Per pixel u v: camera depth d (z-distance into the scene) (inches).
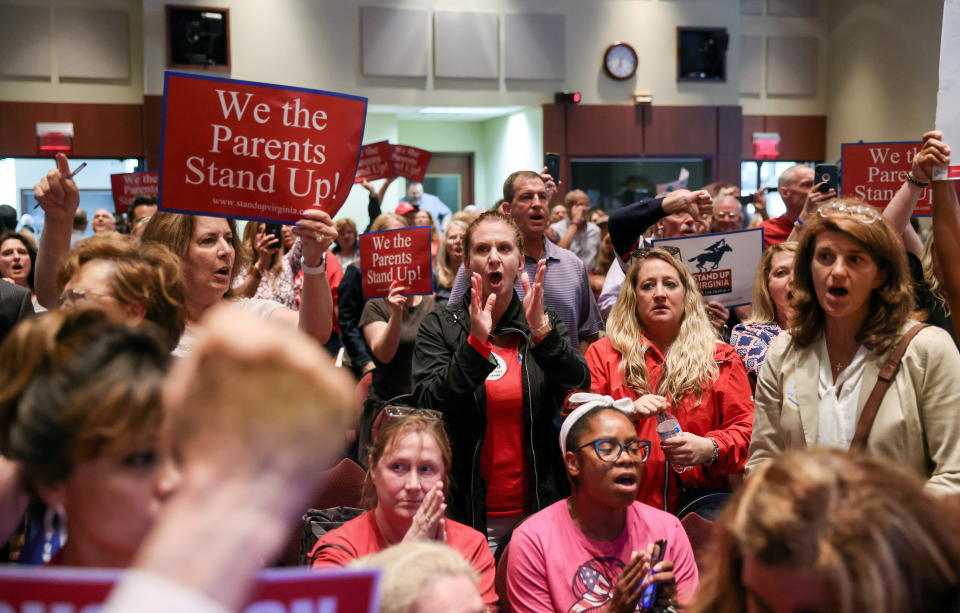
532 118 489.4
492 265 120.7
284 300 197.8
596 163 490.9
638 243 161.9
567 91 482.0
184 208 99.9
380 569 28.2
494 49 472.4
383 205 491.5
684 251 160.2
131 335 31.9
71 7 442.9
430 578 57.5
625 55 484.7
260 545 13.8
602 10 484.4
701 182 501.0
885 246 90.0
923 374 88.7
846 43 517.3
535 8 477.1
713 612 37.5
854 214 92.0
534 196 161.5
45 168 453.4
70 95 445.1
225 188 101.3
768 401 100.4
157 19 434.0
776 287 143.4
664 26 490.9
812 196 178.5
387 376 178.4
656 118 490.3
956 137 106.8
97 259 66.0
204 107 100.2
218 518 13.7
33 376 32.3
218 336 13.8
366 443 171.9
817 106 535.2
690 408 118.8
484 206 562.6
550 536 97.0
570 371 114.9
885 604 30.1
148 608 13.4
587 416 98.3
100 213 328.8
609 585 95.0
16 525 46.0
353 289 210.8
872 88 498.6
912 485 32.6
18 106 439.8
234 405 13.6
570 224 342.0
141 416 30.0
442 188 562.6
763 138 513.3
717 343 123.6
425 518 89.0
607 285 169.6
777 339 102.0
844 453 34.6
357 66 457.7
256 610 27.5
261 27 443.5
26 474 33.2
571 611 94.0
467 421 113.1
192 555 13.7
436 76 467.8
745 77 526.0
